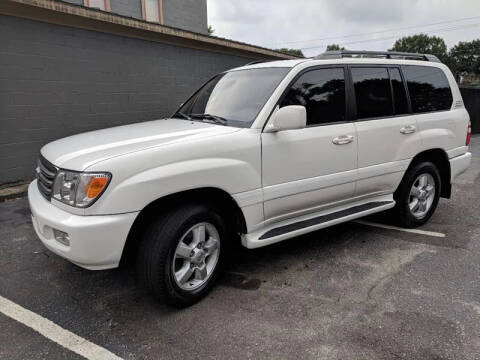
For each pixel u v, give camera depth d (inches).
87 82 287.0
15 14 240.2
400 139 166.4
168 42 342.6
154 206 113.5
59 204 108.3
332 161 145.3
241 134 124.6
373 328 109.6
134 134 126.9
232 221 132.3
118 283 135.8
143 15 432.5
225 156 120.0
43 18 253.6
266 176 129.6
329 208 153.9
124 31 302.8
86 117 290.8
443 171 193.3
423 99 178.9
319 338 105.6
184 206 116.6
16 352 100.5
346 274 141.3
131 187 103.6
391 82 166.6
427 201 188.7
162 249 110.5
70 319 115.0
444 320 112.9
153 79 336.2
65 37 269.0
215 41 382.6
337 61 150.9
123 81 311.7
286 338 105.8
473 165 353.1
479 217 203.9
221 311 118.6
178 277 117.1
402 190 176.1
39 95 260.8
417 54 184.9
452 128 188.5
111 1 397.1
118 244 104.0
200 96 164.1
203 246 122.9
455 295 126.5
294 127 124.4
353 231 183.0
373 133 156.5
